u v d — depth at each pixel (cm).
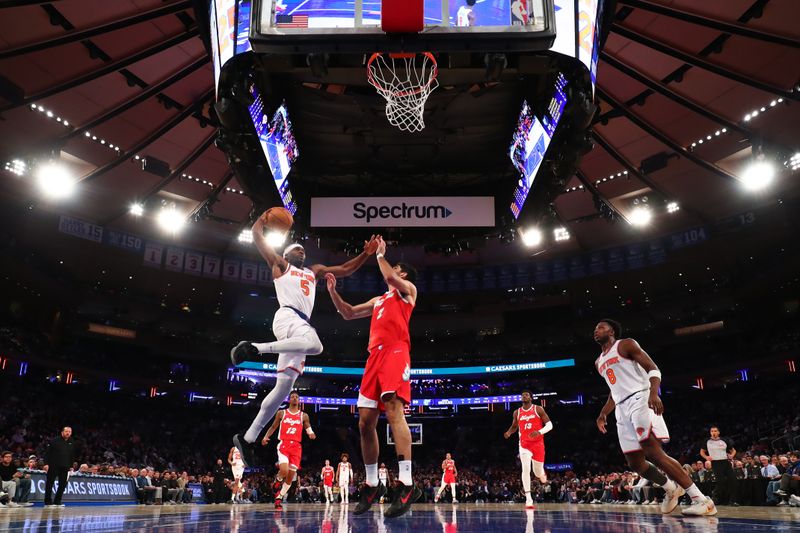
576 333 4481
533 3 1038
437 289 4456
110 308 3938
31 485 1400
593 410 4444
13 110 2259
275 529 408
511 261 4297
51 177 2678
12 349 3138
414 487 527
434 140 1844
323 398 4372
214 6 1310
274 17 1050
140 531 379
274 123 1548
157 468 3500
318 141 1847
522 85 1569
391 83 1314
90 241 3428
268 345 491
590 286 4197
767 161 2538
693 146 2622
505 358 4478
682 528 399
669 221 3541
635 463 659
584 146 1501
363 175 1997
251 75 1313
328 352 4703
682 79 2180
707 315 3975
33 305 3591
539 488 3241
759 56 1998
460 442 4606
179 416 4266
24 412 3116
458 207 1806
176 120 2344
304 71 1376
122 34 1911
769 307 3769
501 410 4488
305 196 2012
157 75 2155
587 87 1281
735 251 3581
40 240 3331
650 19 1898
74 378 3638
